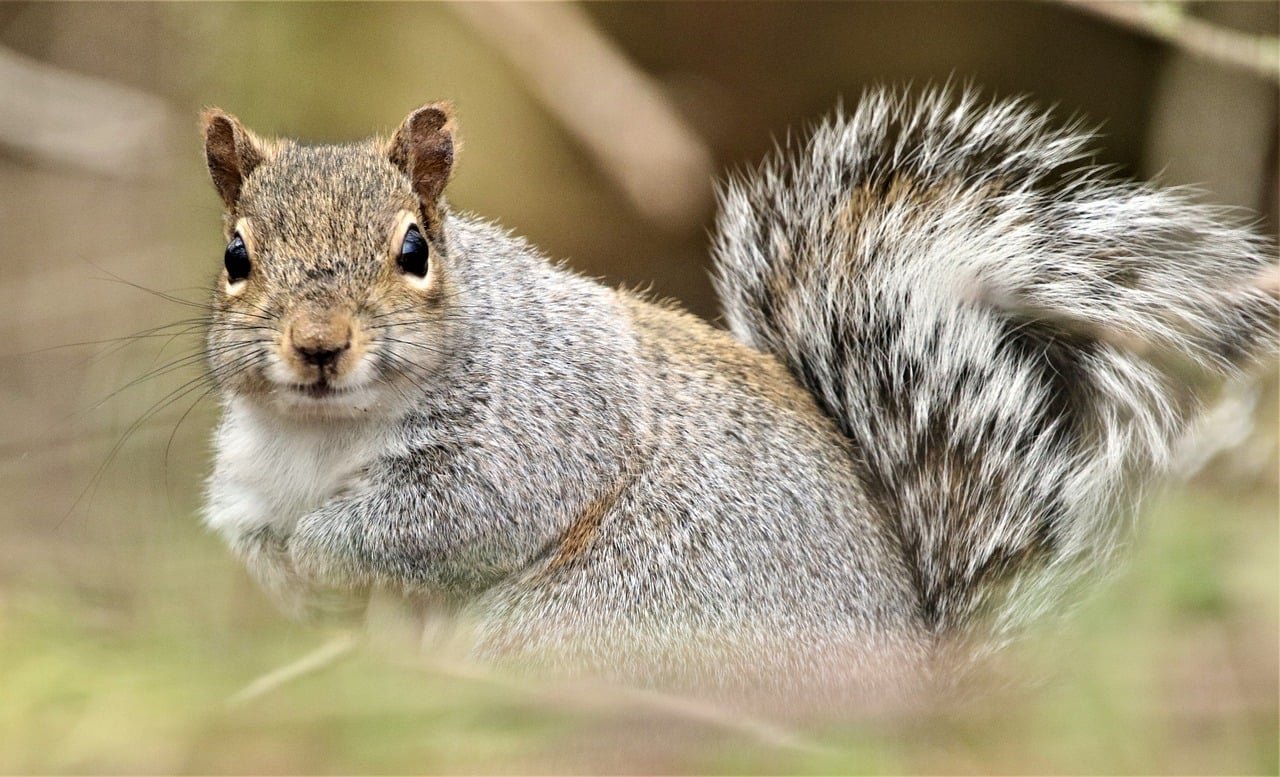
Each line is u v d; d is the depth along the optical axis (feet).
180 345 9.56
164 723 8.75
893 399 9.16
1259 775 8.78
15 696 8.76
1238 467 9.14
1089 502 9.11
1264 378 9.16
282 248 9.02
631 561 9.09
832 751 8.89
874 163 9.21
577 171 10.35
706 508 9.10
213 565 9.03
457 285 9.09
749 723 8.94
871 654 9.09
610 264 10.35
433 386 9.08
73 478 9.50
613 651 9.07
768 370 9.18
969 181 9.19
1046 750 8.82
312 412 9.04
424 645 9.09
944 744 8.98
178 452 9.48
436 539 9.08
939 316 9.16
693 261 10.27
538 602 9.08
